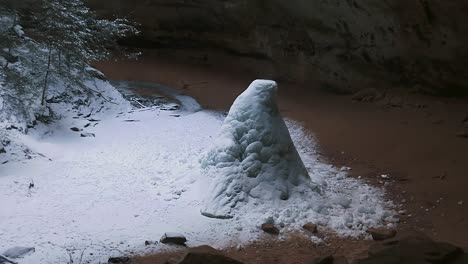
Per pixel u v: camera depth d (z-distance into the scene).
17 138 9.67
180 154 9.73
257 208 7.82
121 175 8.88
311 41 14.63
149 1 17.50
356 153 10.45
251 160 8.18
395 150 10.38
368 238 7.30
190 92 14.27
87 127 11.05
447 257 6.00
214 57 17.38
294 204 7.95
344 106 13.12
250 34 16.17
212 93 14.28
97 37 13.05
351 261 6.44
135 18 17.95
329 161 10.12
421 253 6.04
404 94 13.03
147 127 11.29
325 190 8.52
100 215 7.64
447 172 9.33
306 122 12.07
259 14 15.62
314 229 7.40
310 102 13.63
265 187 8.03
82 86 11.70
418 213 8.05
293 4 14.56
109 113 11.97
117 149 10.00
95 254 6.66
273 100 8.47
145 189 8.45
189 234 7.29
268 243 7.13
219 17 16.64
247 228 7.44
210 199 7.92
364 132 11.31
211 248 6.46
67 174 8.84
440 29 12.04
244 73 16.38
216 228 7.46
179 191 8.35
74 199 8.03
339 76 14.26
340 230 7.48
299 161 8.47
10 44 11.08
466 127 11.10
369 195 8.59
